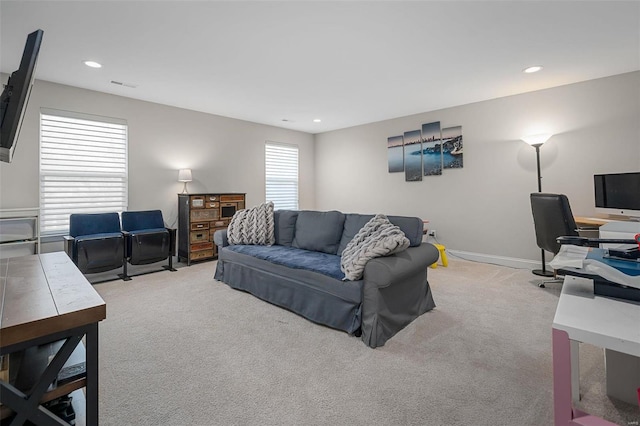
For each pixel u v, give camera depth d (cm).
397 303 223
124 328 228
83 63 294
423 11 213
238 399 150
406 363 181
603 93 336
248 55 279
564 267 111
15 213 300
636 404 141
